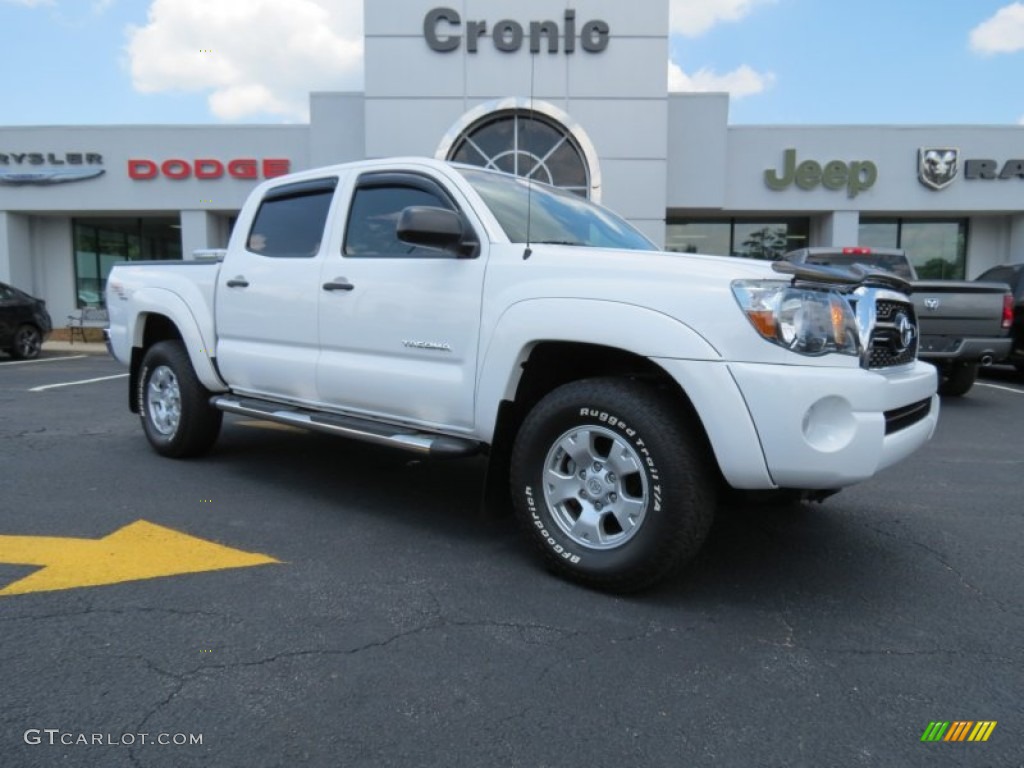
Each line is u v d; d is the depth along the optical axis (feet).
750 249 61.87
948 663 8.77
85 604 9.93
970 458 19.71
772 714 7.68
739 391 9.23
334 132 56.65
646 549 9.87
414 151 50.16
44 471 16.89
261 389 15.69
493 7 49.39
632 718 7.57
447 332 11.89
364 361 13.25
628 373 11.03
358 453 19.13
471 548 12.33
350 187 13.96
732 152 56.54
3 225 60.18
